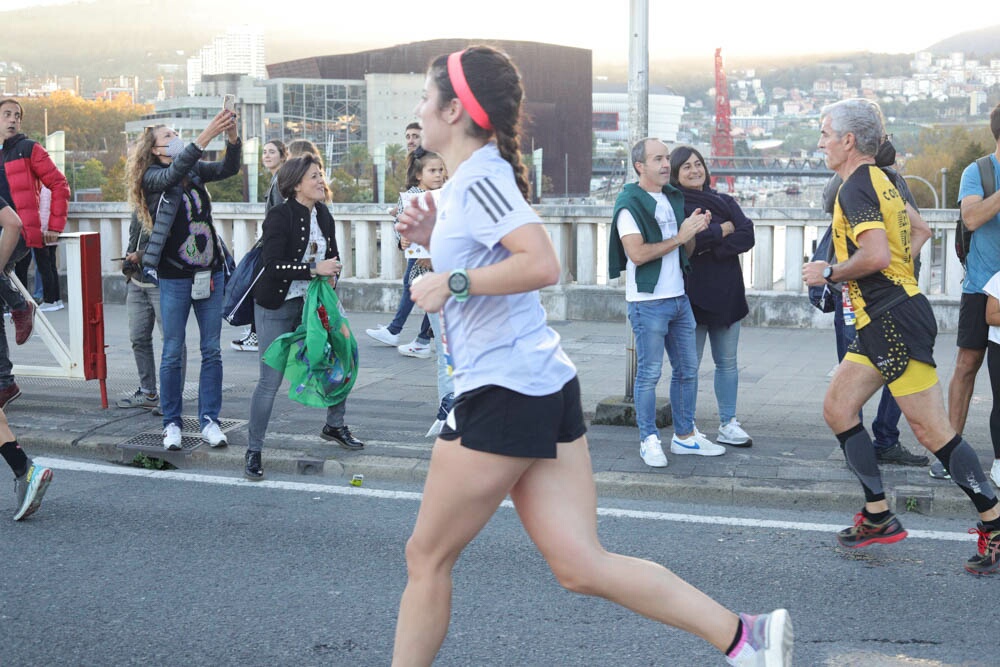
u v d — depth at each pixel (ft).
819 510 18.54
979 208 18.10
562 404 9.52
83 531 17.47
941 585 14.87
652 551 16.40
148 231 21.83
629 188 20.40
